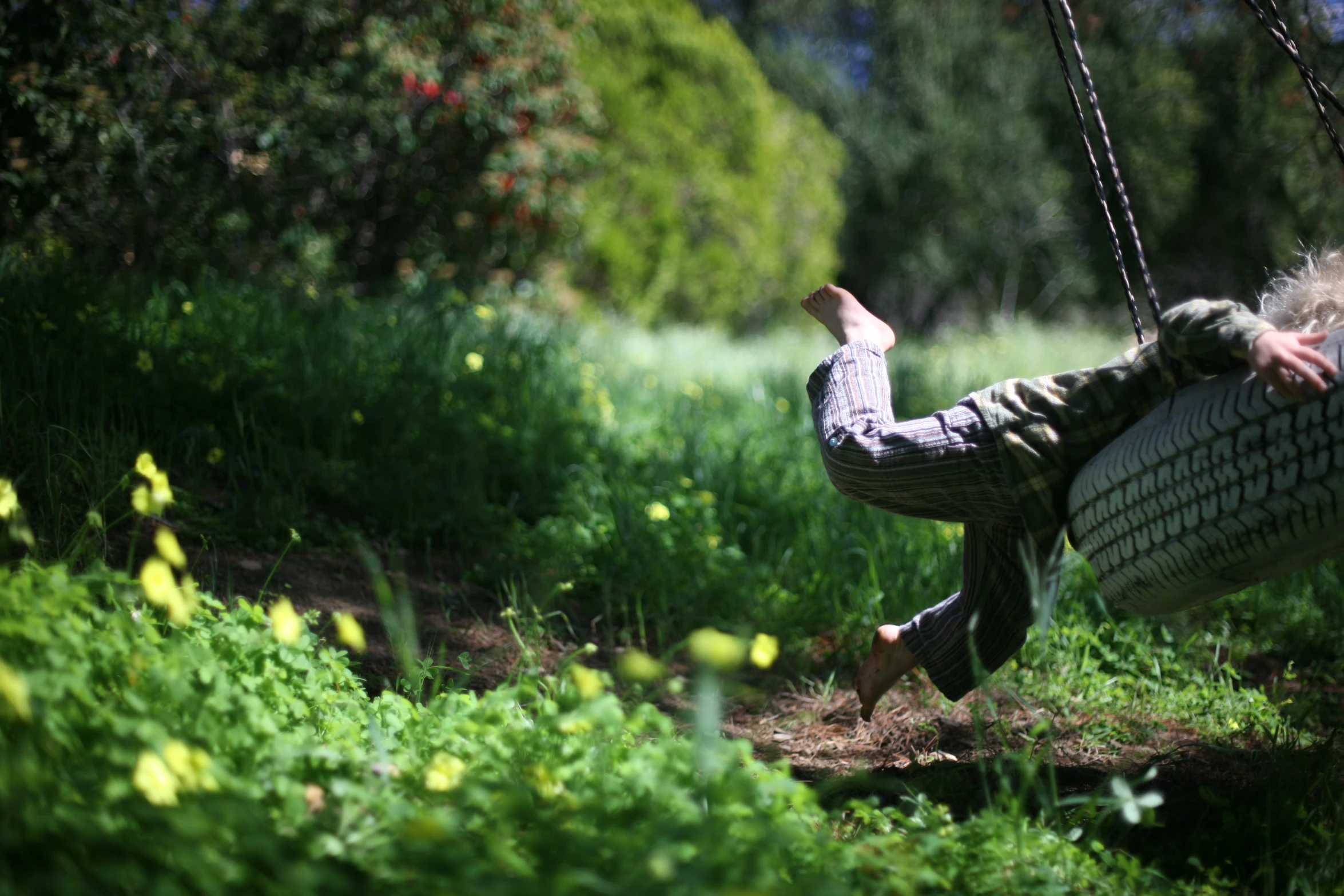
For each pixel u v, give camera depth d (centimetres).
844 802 275
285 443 497
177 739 175
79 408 418
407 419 533
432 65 864
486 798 175
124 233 662
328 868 150
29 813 142
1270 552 220
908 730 345
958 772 295
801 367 1012
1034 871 204
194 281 688
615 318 1236
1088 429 256
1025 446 257
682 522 499
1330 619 450
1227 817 251
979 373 1039
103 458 365
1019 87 2228
